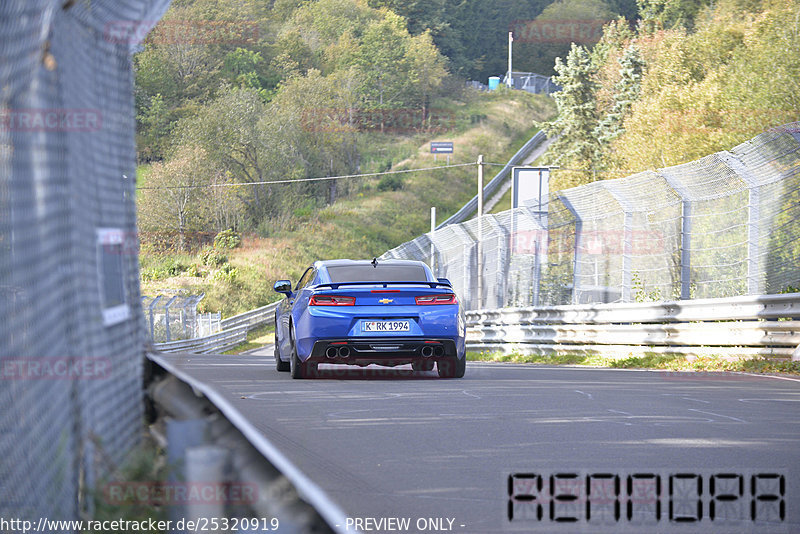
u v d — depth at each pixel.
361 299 39.16
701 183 67.00
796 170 61.47
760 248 64.69
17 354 10.48
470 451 22.08
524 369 51.38
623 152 168.25
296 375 41.22
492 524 15.55
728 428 25.44
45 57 10.75
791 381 40.31
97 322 12.88
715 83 154.38
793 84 145.88
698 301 53.03
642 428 25.50
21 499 10.73
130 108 16.11
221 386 37.59
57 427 11.29
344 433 24.92
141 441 15.39
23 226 10.50
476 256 103.19
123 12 14.25
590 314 64.94
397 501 17.17
